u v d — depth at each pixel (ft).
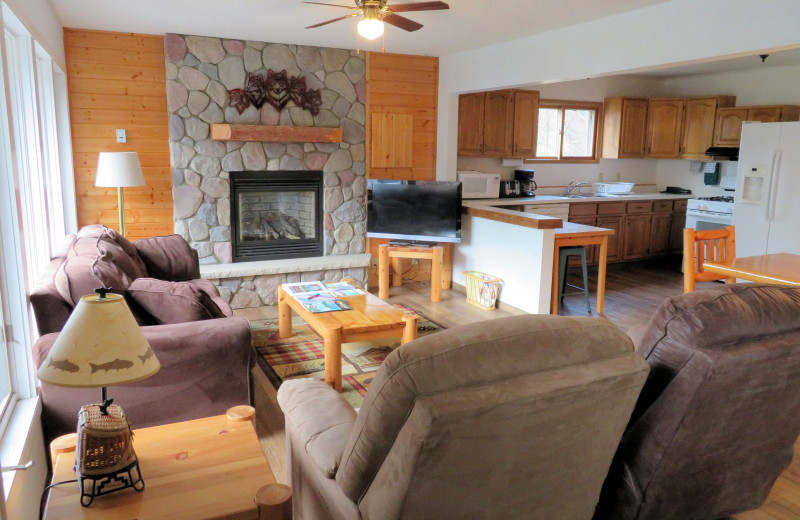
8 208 7.68
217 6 13.00
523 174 23.25
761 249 18.70
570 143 25.44
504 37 16.24
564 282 17.22
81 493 5.17
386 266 18.62
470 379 4.30
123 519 5.01
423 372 4.20
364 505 4.80
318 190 18.76
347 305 12.63
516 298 17.01
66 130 15.31
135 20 14.42
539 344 4.64
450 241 18.24
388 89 19.33
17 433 6.76
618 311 17.43
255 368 12.66
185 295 8.92
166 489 5.44
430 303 18.25
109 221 16.47
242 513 5.15
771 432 6.41
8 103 7.61
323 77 18.20
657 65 12.81
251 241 18.12
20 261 7.85
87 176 16.05
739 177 19.13
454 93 19.56
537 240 15.84
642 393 5.90
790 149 17.60
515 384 4.40
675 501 6.32
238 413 6.90
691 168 25.77
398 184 18.48
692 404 5.47
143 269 12.56
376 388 4.35
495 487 4.85
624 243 24.45
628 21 13.29
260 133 17.04
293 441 6.50
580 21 14.15
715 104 23.35
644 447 5.93
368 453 4.53
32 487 6.84
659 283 21.20
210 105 16.80
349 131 18.84
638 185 27.25
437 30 15.26
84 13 13.66
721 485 6.59
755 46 10.93
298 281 18.22
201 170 16.99
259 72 17.26
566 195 24.90
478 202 20.86
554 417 4.67
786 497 8.03
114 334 4.96
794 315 5.80
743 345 5.44
